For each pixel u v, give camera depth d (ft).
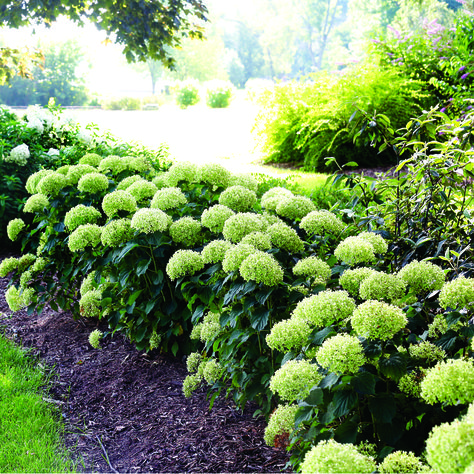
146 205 11.53
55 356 11.59
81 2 27.02
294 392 5.50
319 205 14.48
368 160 29.30
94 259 10.94
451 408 5.26
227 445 7.98
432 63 31.32
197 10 28.71
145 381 10.27
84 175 11.98
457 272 7.73
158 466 7.68
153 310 10.66
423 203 9.54
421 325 6.40
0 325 13.35
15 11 26.48
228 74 207.72
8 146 19.27
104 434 8.70
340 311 5.95
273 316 8.02
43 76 130.21
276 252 8.52
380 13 136.15
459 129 9.35
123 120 65.67
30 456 7.76
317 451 4.39
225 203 10.21
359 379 5.22
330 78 33.40
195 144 44.96
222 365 8.56
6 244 19.47
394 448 5.25
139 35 27.84
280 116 33.53
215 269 8.63
